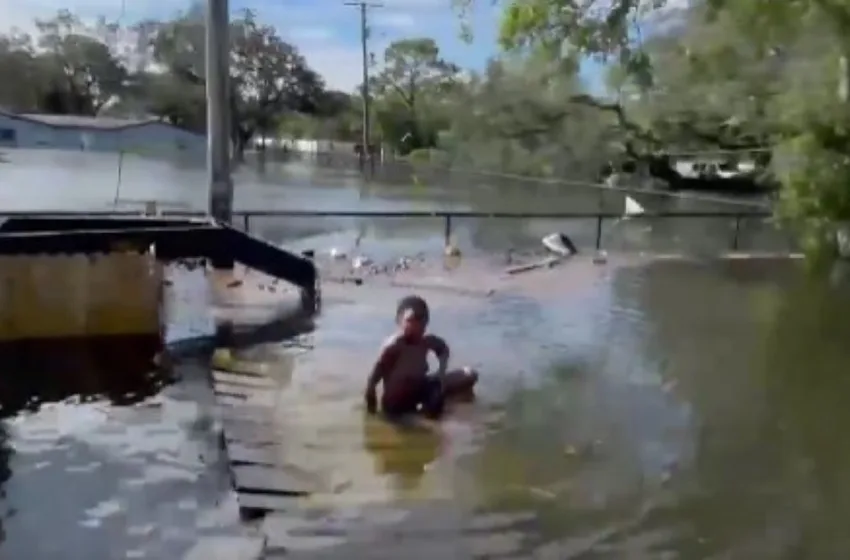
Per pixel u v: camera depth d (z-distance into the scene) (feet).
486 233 77.10
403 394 27.45
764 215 70.33
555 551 18.93
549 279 53.72
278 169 178.91
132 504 20.62
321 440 25.02
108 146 202.59
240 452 23.90
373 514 20.40
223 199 56.80
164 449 24.09
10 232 39.88
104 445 24.31
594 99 128.26
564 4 55.72
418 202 106.83
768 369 33.91
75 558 18.04
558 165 137.08
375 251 63.72
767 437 26.27
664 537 19.71
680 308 45.50
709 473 23.39
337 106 290.35
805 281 54.44
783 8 51.44
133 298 36.96
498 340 37.65
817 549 19.31
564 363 34.17
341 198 111.04
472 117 166.50
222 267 49.96
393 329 39.17
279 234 73.41
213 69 56.24
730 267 59.67
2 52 255.29
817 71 55.93
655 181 119.85
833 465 24.13
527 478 22.76
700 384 31.68
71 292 36.24
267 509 20.49
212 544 18.76
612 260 61.77
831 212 51.62
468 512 20.68
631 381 31.86
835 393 30.83
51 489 21.33
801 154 52.70
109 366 32.42
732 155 108.06
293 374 31.73
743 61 83.41
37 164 153.28
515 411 28.09
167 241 41.29
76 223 44.09
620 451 24.84
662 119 114.62
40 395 28.73
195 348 35.40
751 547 19.35
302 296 44.55
